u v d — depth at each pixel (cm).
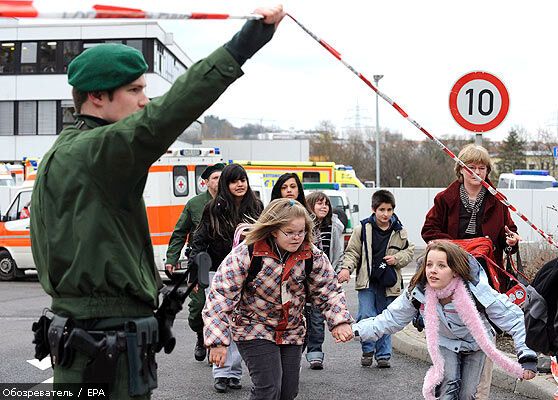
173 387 737
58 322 289
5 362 840
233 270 484
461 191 612
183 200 1667
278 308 495
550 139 6181
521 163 6309
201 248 725
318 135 7319
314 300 502
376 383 759
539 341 471
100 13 217
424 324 515
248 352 498
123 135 270
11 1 208
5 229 1767
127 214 287
